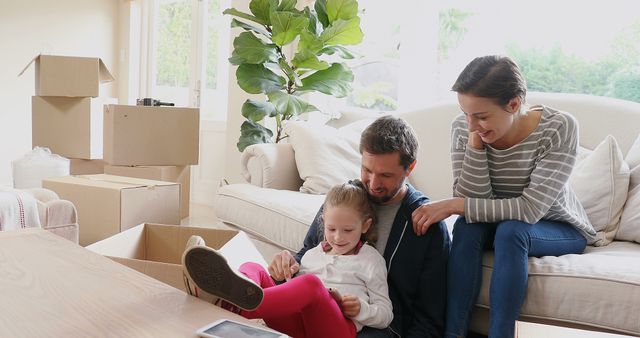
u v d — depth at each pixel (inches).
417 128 110.9
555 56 119.8
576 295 62.2
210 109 208.4
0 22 210.2
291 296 50.3
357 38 122.0
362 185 64.5
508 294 62.5
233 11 123.0
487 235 68.4
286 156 109.1
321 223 67.6
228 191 103.3
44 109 155.0
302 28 117.8
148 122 148.2
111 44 240.5
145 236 82.4
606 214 83.7
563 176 66.4
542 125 67.2
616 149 85.7
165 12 223.8
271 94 114.7
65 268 49.9
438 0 132.0
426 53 133.1
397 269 62.2
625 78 112.0
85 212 110.1
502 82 60.9
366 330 57.0
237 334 36.9
